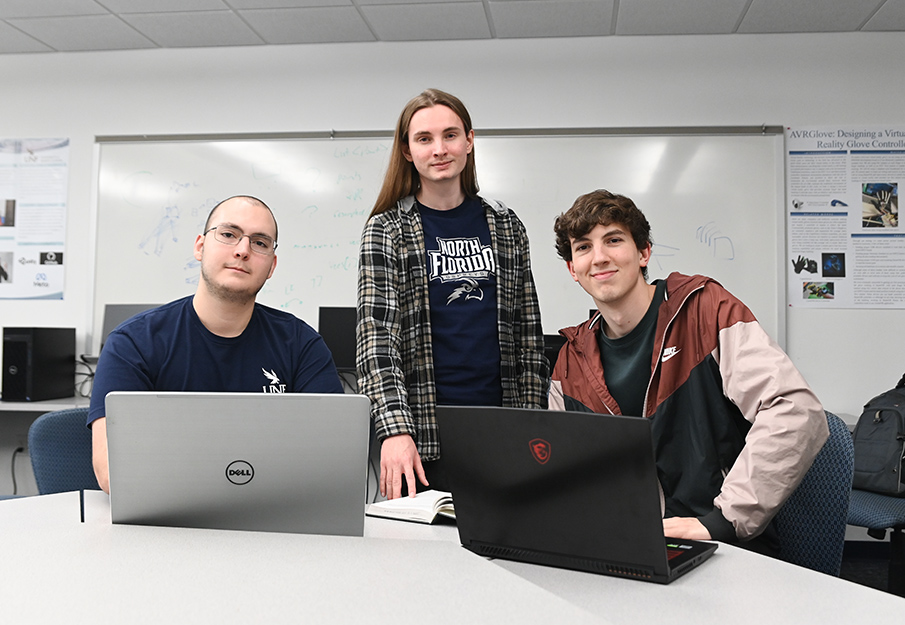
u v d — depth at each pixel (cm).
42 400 327
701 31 337
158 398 89
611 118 344
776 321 331
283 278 356
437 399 157
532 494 84
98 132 370
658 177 340
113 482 91
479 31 341
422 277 158
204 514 91
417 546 82
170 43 361
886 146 332
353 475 91
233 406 88
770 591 75
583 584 78
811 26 329
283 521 92
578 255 130
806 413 105
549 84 348
